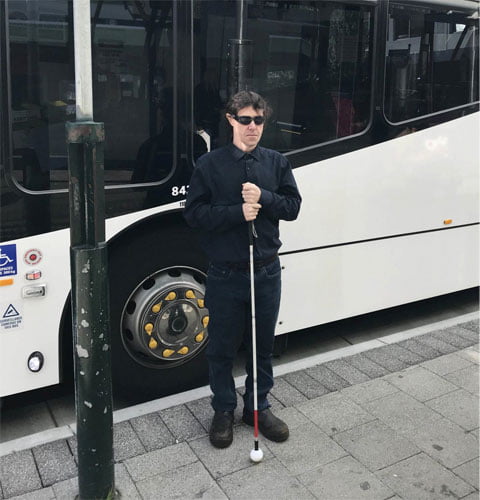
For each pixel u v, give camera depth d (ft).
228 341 10.16
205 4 11.29
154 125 11.19
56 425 11.76
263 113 9.29
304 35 12.64
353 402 11.82
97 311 8.11
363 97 13.73
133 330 11.69
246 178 9.46
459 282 16.72
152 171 11.31
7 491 9.21
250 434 10.76
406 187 14.88
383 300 15.19
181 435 10.68
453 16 14.69
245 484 9.41
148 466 9.81
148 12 10.82
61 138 10.32
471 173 16.11
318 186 13.44
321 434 10.74
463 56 15.17
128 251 11.54
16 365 10.67
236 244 9.65
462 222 16.31
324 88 13.12
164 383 12.29
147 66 10.96
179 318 11.95
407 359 13.73
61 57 10.13
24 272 10.41
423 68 14.49
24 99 9.98
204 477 9.55
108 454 8.68
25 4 9.77
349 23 13.19
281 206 9.60
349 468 9.82
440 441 10.58
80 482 8.73
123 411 11.44
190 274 12.22
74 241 7.95
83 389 8.32
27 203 10.24
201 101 11.55
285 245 13.25
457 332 15.35
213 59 11.54
